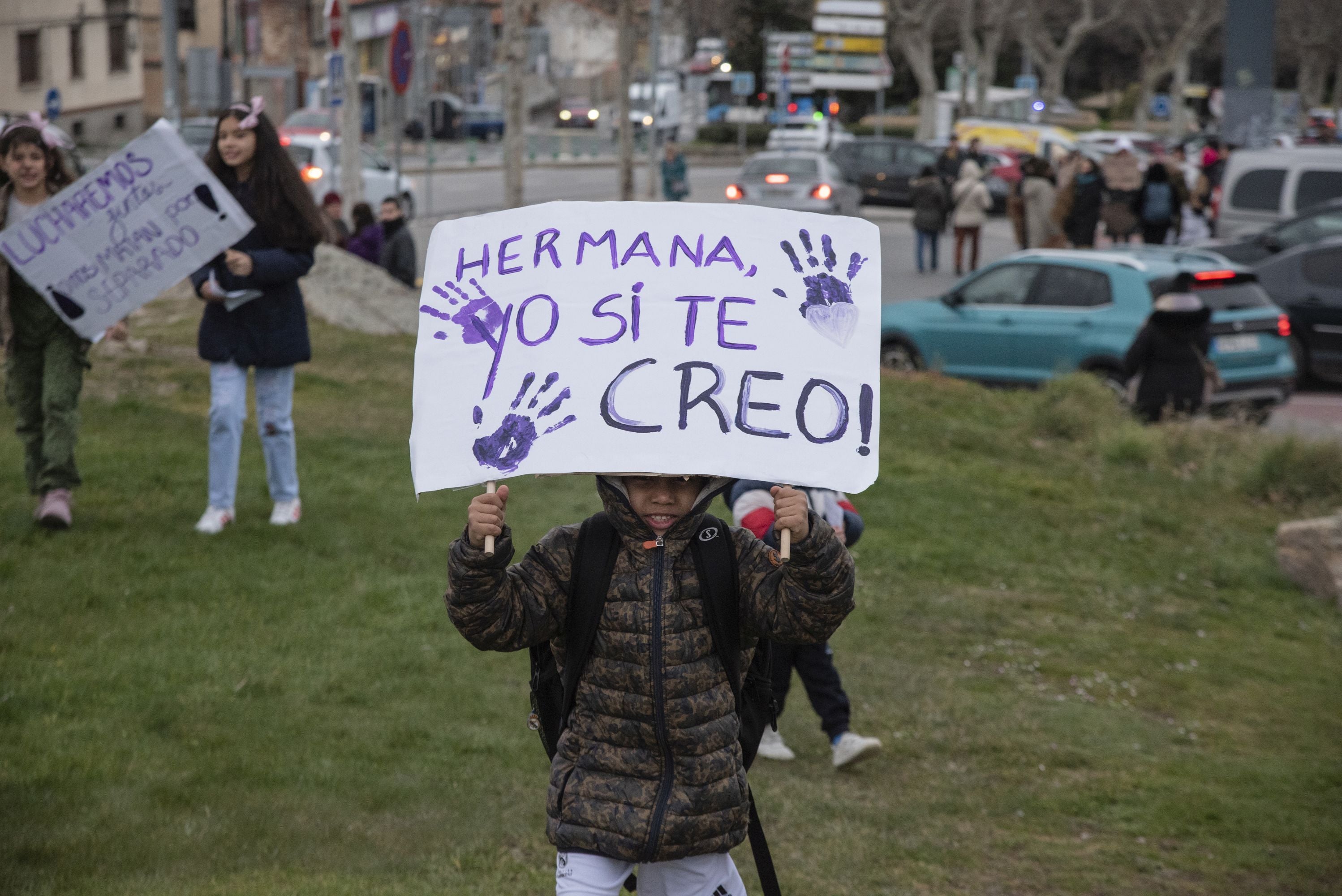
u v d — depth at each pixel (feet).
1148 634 29.78
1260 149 83.56
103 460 32.99
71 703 19.65
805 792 20.22
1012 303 56.85
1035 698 24.93
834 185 113.29
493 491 10.93
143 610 23.66
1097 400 50.37
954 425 49.29
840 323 11.66
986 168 139.74
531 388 11.34
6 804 16.37
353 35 95.30
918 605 30.14
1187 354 47.21
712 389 11.25
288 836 16.52
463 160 184.34
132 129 185.68
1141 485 43.60
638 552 11.18
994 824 19.40
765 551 11.37
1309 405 60.70
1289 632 30.63
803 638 11.10
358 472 35.63
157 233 25.02
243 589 25.26
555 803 11.33
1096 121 279.08
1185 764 22.04
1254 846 18.76
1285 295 63.26
